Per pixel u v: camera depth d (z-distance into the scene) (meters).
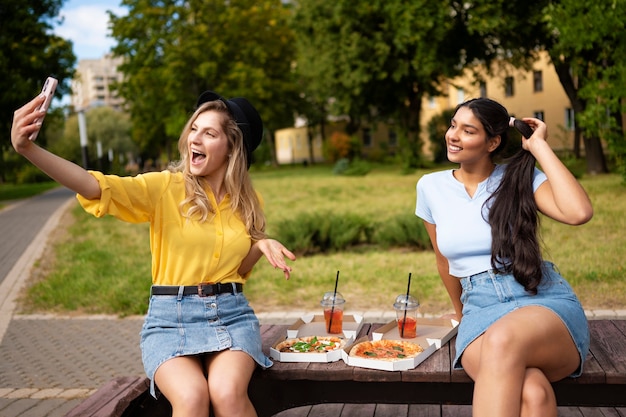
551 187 2.86
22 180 54.03
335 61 28.11
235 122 3.13
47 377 5.00
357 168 30.84
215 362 2.74
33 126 2.55
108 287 7.86
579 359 2.61
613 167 22.89
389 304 6.73
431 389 2.73
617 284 6.85
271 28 42.84
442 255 3.23
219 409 2.59
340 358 2.87
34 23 27.98
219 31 41.31
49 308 7.28
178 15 40.47
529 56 22.48
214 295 2.95
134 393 2.76
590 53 16.39
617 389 2.65
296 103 46.69
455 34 22.84
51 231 14.66
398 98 29.34
